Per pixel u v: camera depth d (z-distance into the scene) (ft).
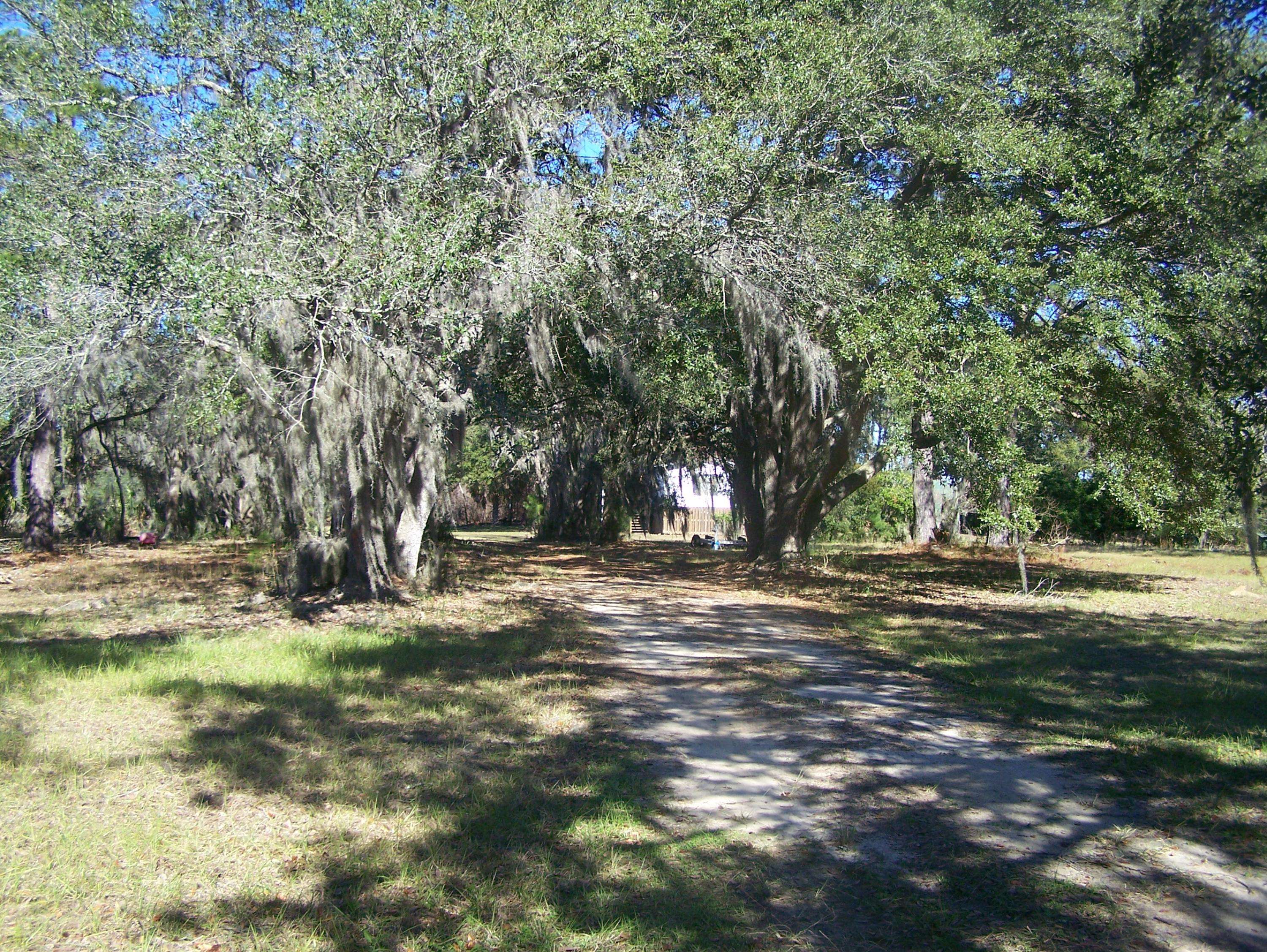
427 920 14.19
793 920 14.37
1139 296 45.91
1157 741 24.23
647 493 124.36
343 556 48.47
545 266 42.19
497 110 45.65
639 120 50.42
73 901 14.43
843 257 48.26
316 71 39.73
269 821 17.74
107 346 39.40
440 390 46.37
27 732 22.82
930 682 32.12
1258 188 38.19
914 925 14.19
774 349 59.93
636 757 22.40
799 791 20.21
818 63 45.80
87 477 108.06
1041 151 47.39
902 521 128.16
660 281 47.96
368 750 22.24
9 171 38.70
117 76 38.65
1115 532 113.09
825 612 51.37
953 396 44.80
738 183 45.34
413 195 38.22
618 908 14.69
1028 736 24.79
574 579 69.00
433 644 36.96
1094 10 48.96
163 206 36.29
